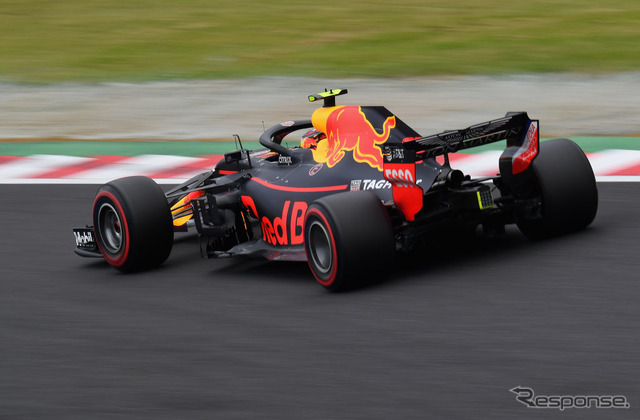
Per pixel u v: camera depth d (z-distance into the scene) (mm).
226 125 47062
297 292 20547
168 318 19516
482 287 19312
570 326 16781
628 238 22297
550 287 19031
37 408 15234
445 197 20516
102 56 64875
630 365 14859
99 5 80375
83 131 47500
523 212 22094
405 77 55188
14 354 17859
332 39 65188
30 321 19984
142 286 22391
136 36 69562
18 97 56344
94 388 15867
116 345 18000
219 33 68938
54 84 58938
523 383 14562
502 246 22281
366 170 21453
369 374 15484
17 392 15945
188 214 26484
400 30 66500
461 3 73812
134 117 50031
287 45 64438
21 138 46344
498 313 17734
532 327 16875
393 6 74000
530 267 20422
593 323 16859
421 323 17578
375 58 59656
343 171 21828
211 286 21859
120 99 54375
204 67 60500
